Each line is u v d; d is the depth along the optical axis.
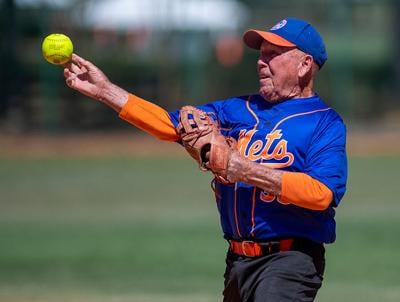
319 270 17.38
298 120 17.25
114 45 100.38
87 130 96.44
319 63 17.77
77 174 72.56
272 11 117.12
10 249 43.91
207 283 35.34
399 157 81.44
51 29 96.25
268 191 16.16
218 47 103.50
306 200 15.98
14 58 95.31
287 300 16.70
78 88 17.83
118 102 17.77
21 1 95.25
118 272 38.03
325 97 102.88
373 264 39.09
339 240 45.22
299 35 17.42
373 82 114.25
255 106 18.00
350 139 91.75
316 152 16.80
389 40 131.00
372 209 54.88
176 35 102.12
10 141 89.81
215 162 16.31
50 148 87.25
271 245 17.11
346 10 103.69
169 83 100.94
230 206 17.47
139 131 96.75
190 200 59.44
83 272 38.09
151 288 34.38
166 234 47.44
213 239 45.94
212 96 102.00
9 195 62.09
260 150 17.23
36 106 95.75
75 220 52.22
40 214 54.50
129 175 72.06
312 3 118.88
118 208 56.53
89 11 100.81
